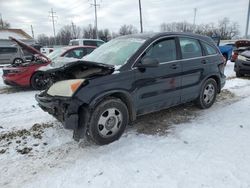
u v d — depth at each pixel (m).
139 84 4.03
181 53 4.75
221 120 4.79
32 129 4.54
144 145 3.75
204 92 5.40
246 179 2.85
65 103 3.48
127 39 4.65
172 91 4.60
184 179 2.88
